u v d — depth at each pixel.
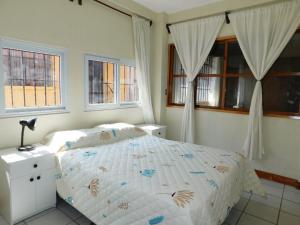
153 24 4.02
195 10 3.69
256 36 3.04
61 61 2.74
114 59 3.42
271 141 3.10
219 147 3.63
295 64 2.94
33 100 2.53
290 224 2.09
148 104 3.98
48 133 2.65
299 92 2.93
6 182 1.93
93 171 1.83
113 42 3.35
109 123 3.43
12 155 2.04
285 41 2.84
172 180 1.67
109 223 1.63
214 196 1.53
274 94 3.09
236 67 3.44
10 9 2.19
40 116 2.55
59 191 2.13
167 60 4.18
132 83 3.83
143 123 4.08
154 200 1.43
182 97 4.16
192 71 3.71
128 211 1.52
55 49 2.64
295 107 2.98
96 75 3.21
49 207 2.21
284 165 3.03
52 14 2.55
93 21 3.03
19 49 2.33
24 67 2.41
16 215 1.94
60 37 2.66
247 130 3.28
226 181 1.77
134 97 3.90
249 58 3.12
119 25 3.42
